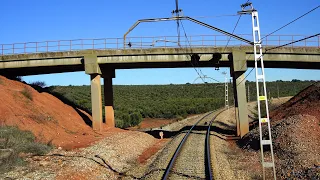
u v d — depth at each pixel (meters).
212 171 16.36
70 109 38.97
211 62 34.75
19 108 27.50
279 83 172.50
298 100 34.94
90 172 16.94
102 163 19.17
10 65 35.62
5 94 28.52
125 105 82.62
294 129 22.38
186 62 34.50
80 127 33.44
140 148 27.44
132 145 27.11
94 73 33.88
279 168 17.05
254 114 65.50
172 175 16.08
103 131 34.38
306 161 16.88
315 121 24.83
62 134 27.55
